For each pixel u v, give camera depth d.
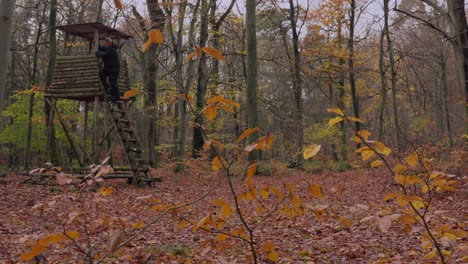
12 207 8.97
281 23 24.86
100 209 8.04
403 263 5.04
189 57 2.61
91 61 13.83
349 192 12.57
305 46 24.39
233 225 7.53
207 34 22.62
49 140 15.11
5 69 6.45
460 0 12.55
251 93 17.47
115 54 12.88
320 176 17.88
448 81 33.62
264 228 7.43
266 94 30.05
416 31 29.34
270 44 28.77
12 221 7.46
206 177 15.65
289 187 2.86
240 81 32.12
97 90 13.64
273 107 26.83
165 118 25.02
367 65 30.72
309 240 6.67
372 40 28.92
